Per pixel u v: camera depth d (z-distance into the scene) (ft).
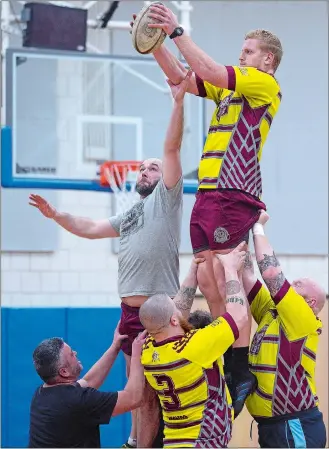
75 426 18.22
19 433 32.68
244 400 17.65
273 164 40.29
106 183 32.09
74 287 38.58
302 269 40.42
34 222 38.24
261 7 40.29
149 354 17.25
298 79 40.65
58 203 38.45
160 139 34.04
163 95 34.24
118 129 33.63
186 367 16.79
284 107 40.47
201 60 16.29
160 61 17.61
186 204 38.81
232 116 16.87
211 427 16.93
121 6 38.17
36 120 32.37
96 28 35.73
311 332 18.02
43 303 38.19
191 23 39.42
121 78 33.99
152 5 16.62
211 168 16.99
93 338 33.32
